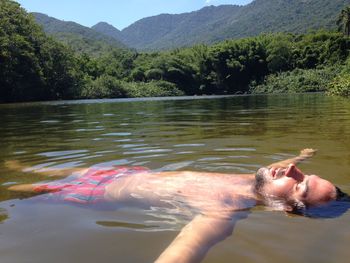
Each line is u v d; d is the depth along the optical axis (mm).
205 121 3664
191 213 1022
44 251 824
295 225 937
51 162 1758
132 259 777
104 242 860
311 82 21312
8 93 12781
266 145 2102
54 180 1379
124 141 2355
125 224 966
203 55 24828
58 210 1083
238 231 905
